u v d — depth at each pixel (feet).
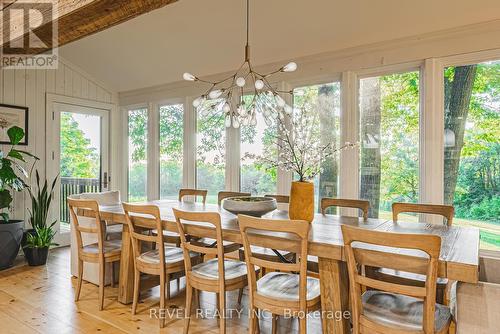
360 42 11.11
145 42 13.53
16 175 12.98
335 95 12.12
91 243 10.66
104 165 17.40
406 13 9.64
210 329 7.73
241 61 13.43
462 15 9.32
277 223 5.75
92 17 6.76
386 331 4.97
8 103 13.88
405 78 10.85
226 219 8.20
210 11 11.10
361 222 7.95
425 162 10.21
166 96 16.30
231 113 8.62
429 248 4.55
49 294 9.77
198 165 15.56
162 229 7.80
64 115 15.83
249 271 6.38
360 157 11.60
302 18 10.68
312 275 8.99
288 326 7.94
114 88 17.75
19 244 12.51
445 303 6.40
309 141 9.86
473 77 9.76
